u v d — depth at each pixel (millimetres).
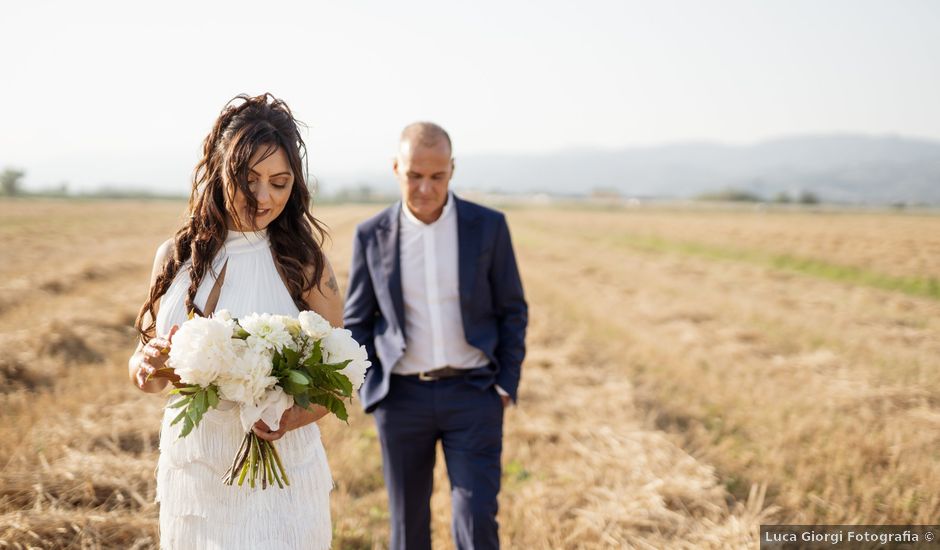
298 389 1907
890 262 21391
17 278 12180
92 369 6535
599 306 12625
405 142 3041
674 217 54531
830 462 4957
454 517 3133
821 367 7996
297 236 2262
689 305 12539
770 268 20375
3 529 3217
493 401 3211
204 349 1801
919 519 4031
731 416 6145
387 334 3221
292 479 2146
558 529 3900
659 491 4363
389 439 3232
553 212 68188
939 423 6012
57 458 4164
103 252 19188
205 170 2152
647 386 7105
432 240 3188
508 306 3299
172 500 2113
